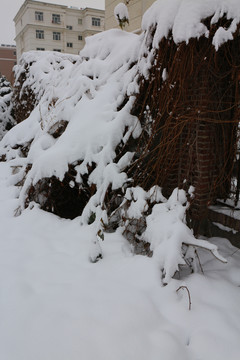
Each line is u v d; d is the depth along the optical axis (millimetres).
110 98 4188
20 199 4379
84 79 4625
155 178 3807
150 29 3545
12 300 2523
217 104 3344
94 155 3812
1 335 2166
